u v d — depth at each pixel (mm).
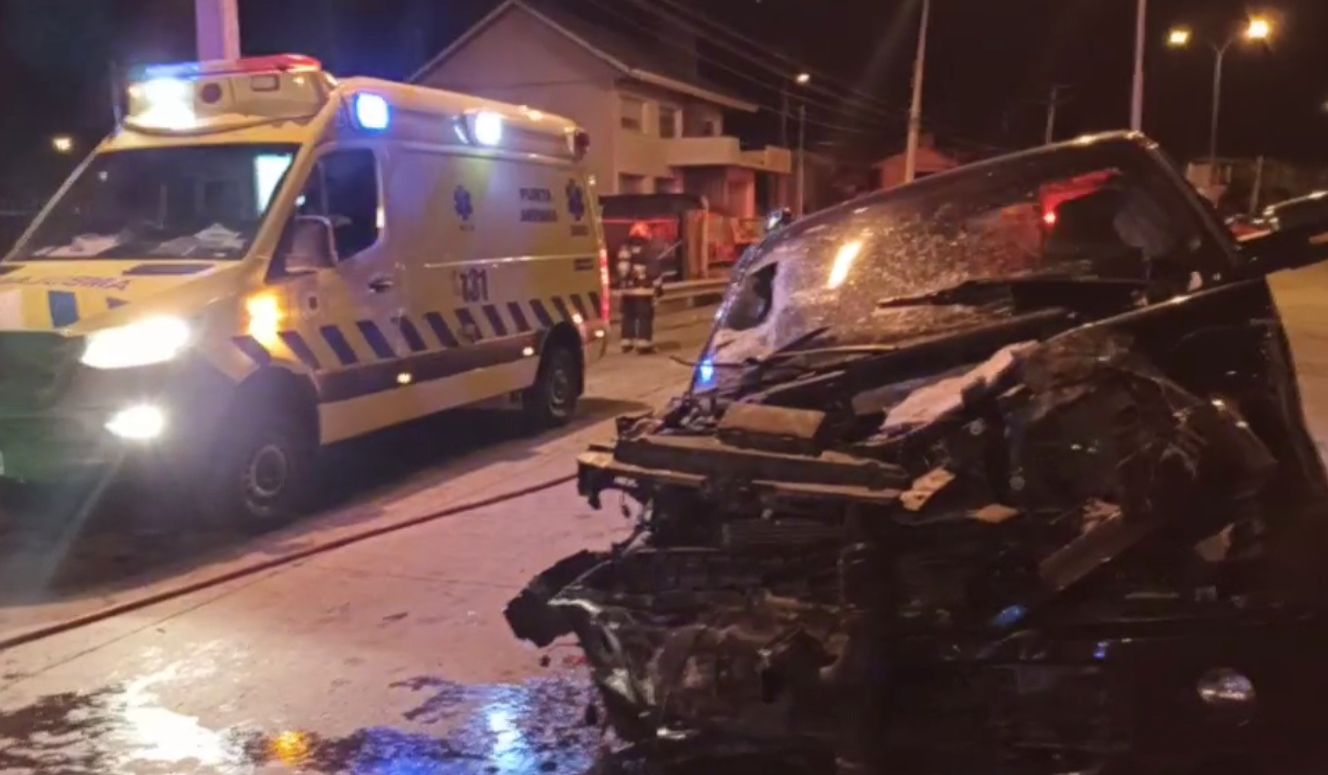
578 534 7383
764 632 3471
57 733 4727
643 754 4035
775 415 3695
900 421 3662
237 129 8219
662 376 14289
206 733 4699
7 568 6875
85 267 7527
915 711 3359
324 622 5926
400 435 10711
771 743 3736
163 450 6824
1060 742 3229
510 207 10172
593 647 4020
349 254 8234
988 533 3271
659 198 30469
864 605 3312
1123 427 3211
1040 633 3207
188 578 6652
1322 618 3092
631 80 38625
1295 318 19188
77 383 6656
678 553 3877
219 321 7156
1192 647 3104
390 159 8664
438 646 5578
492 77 39344
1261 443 3170
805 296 4953
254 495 7504
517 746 4523
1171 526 3197
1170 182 4496
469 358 9508
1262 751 3092
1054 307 4309
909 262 4926
